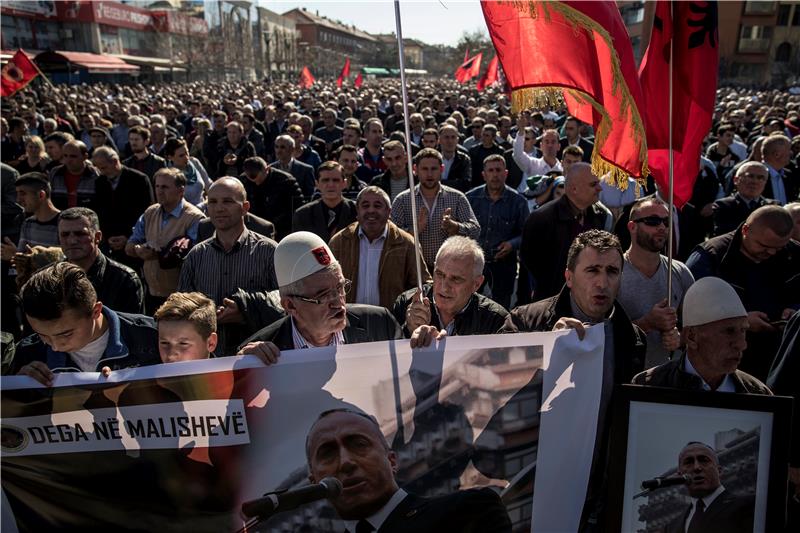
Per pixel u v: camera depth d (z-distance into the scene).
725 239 3.70
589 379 2.20
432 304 3.23
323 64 94.31
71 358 2.66
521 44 2.62
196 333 2.40
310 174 7.56
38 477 2.11
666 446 2.00
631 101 2.47
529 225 4.59
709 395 1.97
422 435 2.14
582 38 2.55
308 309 2.52
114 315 2.72
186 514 2.12
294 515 2.09
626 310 3.38
